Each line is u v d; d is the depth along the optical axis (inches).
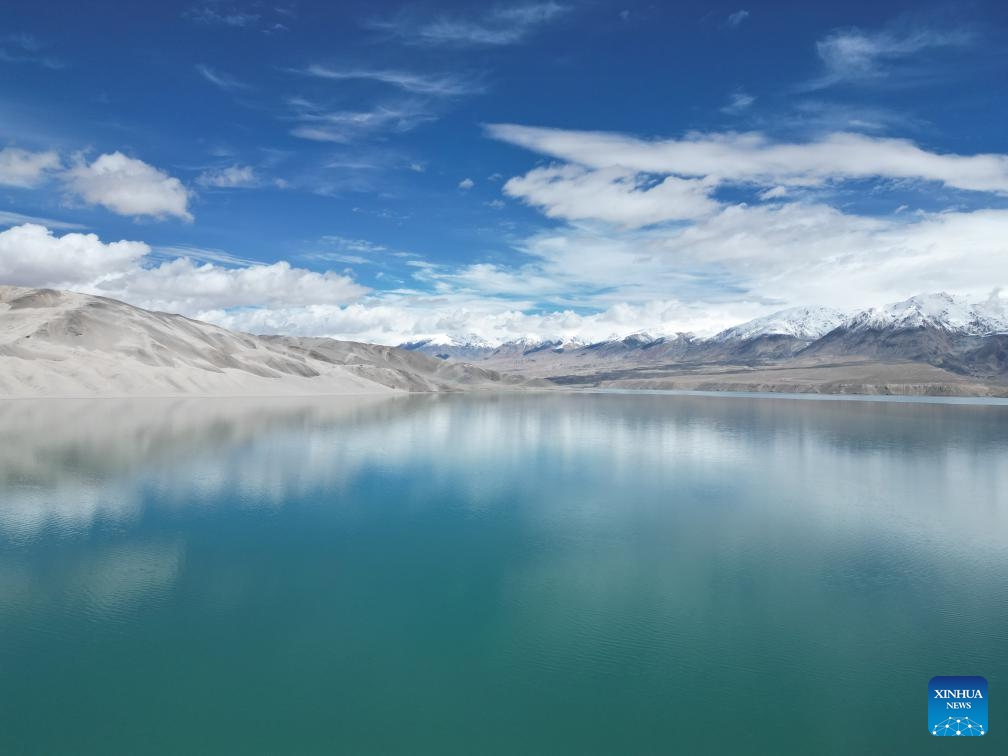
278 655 699.4
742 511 1418.6
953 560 1067.3
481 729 565.0
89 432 2556.6
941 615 831.1
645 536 1202.6
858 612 840.9
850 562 1053.8
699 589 919.0
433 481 1756.9
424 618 802.2
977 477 1892.2
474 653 708.7
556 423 3806.6
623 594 897.5
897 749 547.2
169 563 1007.6
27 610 813.9
